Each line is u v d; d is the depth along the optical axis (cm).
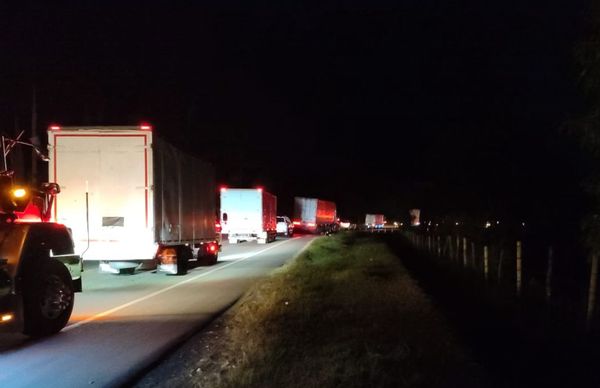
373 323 983
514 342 928
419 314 1050
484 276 1762
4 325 962
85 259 1788
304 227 6238
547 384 718
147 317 1206
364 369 711
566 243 1864
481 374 706
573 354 857
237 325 1086
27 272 998
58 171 1778
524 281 1691
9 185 1076
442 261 2478
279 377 701
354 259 2247
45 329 1012
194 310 1289
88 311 1280
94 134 1777
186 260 2097
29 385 745
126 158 1783
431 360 744
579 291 1430
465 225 2905
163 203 1869
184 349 927
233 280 1856
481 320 1105
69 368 820
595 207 735
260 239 4031
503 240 2223
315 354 797
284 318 1077
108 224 1777
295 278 1672
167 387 723
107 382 756
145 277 1959
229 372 747
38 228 1045
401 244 4016
